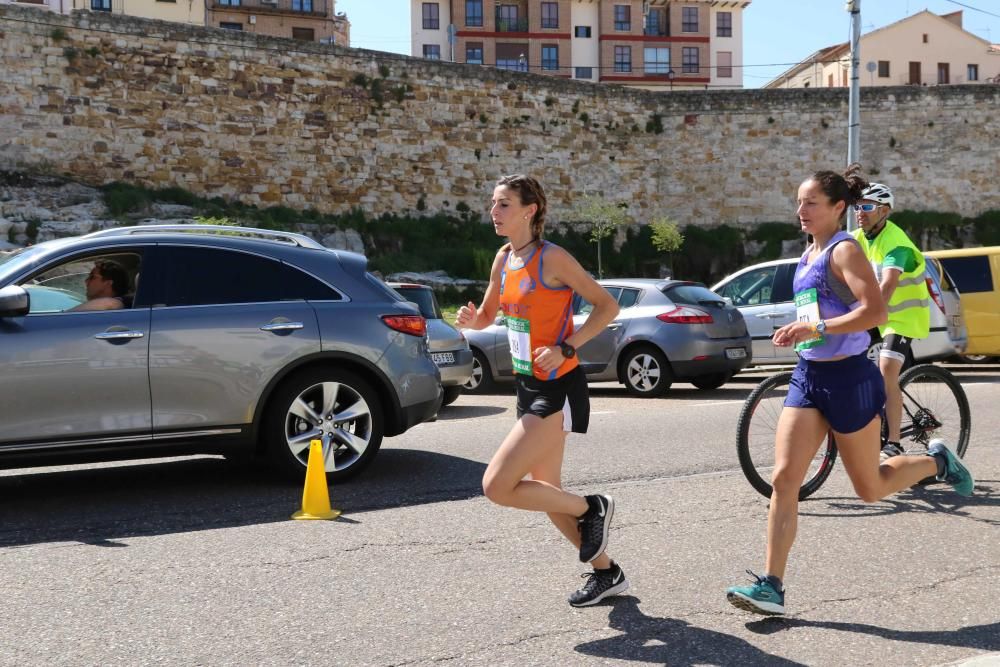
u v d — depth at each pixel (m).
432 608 4.36
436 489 6.99
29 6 30.58
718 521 5.91
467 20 67.44
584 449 8.55
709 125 42.25
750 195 42.19
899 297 6.57
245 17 59.38
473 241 37.91
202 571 4.97
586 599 4.34
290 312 7.09
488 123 39.19
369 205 36.78
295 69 35.28
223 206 33.56
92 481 7.59
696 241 41.31
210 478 7.58
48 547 5.50
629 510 6.21
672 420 10.44
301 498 6.72
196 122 33.47
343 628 4.11
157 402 6.68
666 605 4.38
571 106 40.88
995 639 3.94
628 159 42.06
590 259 40.19
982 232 42.03
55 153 31.03
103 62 31.83
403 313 7.54
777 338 4.28
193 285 6.96
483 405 12.83
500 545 5.42
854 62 25.97
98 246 6.85
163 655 3.82
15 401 6.36
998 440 8.66
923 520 5.92
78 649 3.89
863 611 4.28
